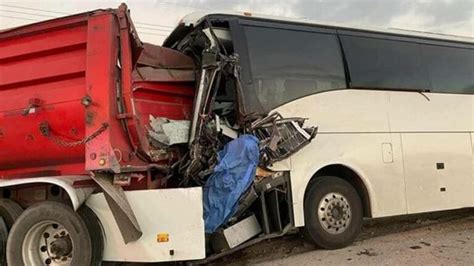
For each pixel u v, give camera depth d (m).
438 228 7.47
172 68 5.68
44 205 4.76
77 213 4.69
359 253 5.94
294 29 6.32
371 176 6.46
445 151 7.16
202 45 5.76
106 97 4.69
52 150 5.06
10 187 5.09
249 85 5.72
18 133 5.07
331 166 6.42
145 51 5.37
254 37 5.97
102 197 4.79
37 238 4.86
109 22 4.85
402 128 6.82
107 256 4.75
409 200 6.71
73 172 5.14
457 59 7.67
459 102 7.46
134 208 4.76
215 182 5.14
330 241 6.12
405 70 7.07
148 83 5.29
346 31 6.75
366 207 6.52
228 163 5.14
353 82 6.54
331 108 6.30
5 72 5.14
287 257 5.93
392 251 5.99
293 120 5.77
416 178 6.82
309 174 5.98
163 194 4.78
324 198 6.20
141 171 4.86
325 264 5.50
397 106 6.86
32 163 5.27
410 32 7.41
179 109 5.71
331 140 6.23
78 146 4.91
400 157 6.73
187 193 4.78
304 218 5.99
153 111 5.33
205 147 5.21
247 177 5.13
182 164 5.20
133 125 4.77
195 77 5.86
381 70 6.84
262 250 6.35
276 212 5.72
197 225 4.73
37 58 5.09
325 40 6.51
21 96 5.06
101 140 4.63
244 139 5.24
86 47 4.89
